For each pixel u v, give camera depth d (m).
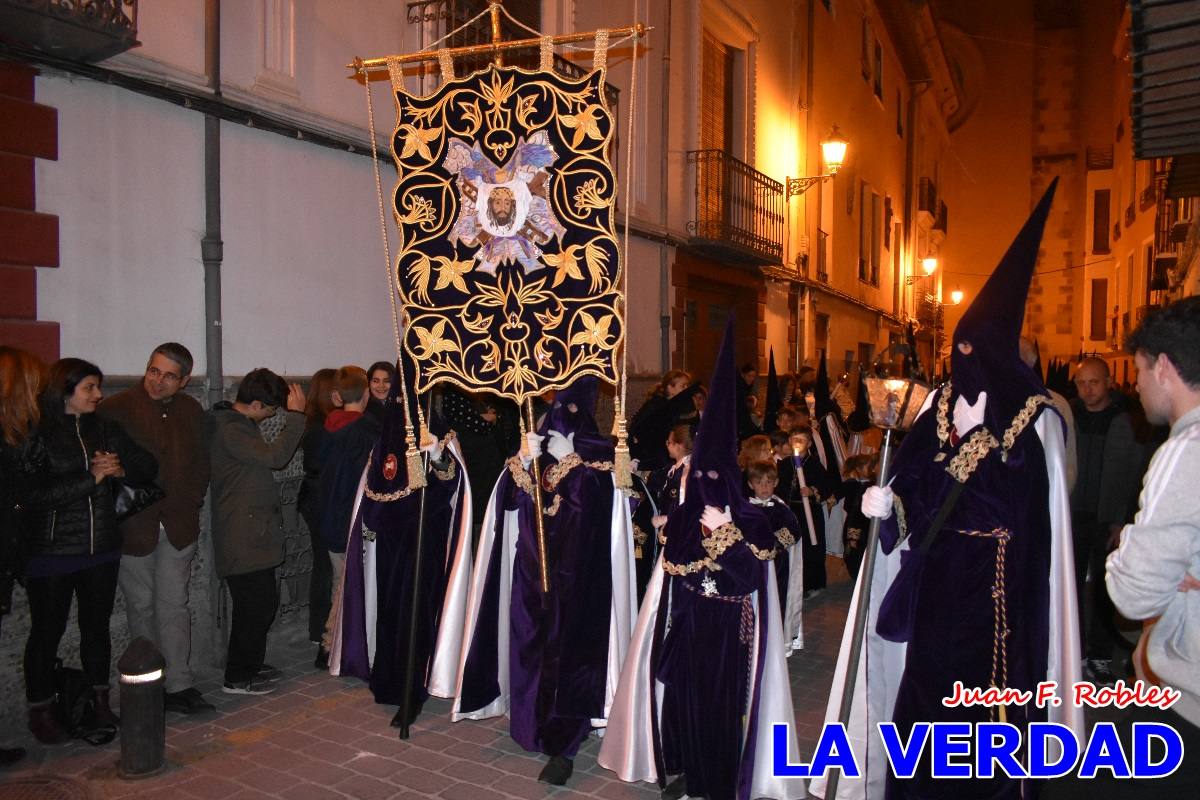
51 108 4.69
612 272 4.16
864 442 9.50
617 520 4.39
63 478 4.18
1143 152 5.39
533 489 4.41
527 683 4.37
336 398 5.75
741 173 12.27
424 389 4.44
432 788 3.99
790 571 5.75
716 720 3.79
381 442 5.04
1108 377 5.42
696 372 12.04
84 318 4.87
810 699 5.16
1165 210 14.59
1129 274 20.86
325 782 4.04
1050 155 28.59
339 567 5.52
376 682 4.92
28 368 4.10
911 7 22.33
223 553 4.99
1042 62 28.70
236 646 5.08
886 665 3.71
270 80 5.88
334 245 6.46
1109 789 2.26
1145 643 2.36
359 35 6.56
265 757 4.30
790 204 14.59
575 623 4.19
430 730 4.65
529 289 4.28
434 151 4.40
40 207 4.66
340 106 6.43
